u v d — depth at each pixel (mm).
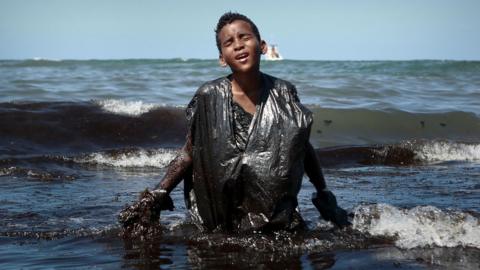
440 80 18875
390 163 7922
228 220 3787
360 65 27375
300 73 22109
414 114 10789
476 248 3506
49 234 3924
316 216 4383
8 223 4230
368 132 10102
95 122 9031
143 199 3879
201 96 3727
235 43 3656
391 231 3840
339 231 3879
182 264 3270
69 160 7465
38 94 12930
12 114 8953
